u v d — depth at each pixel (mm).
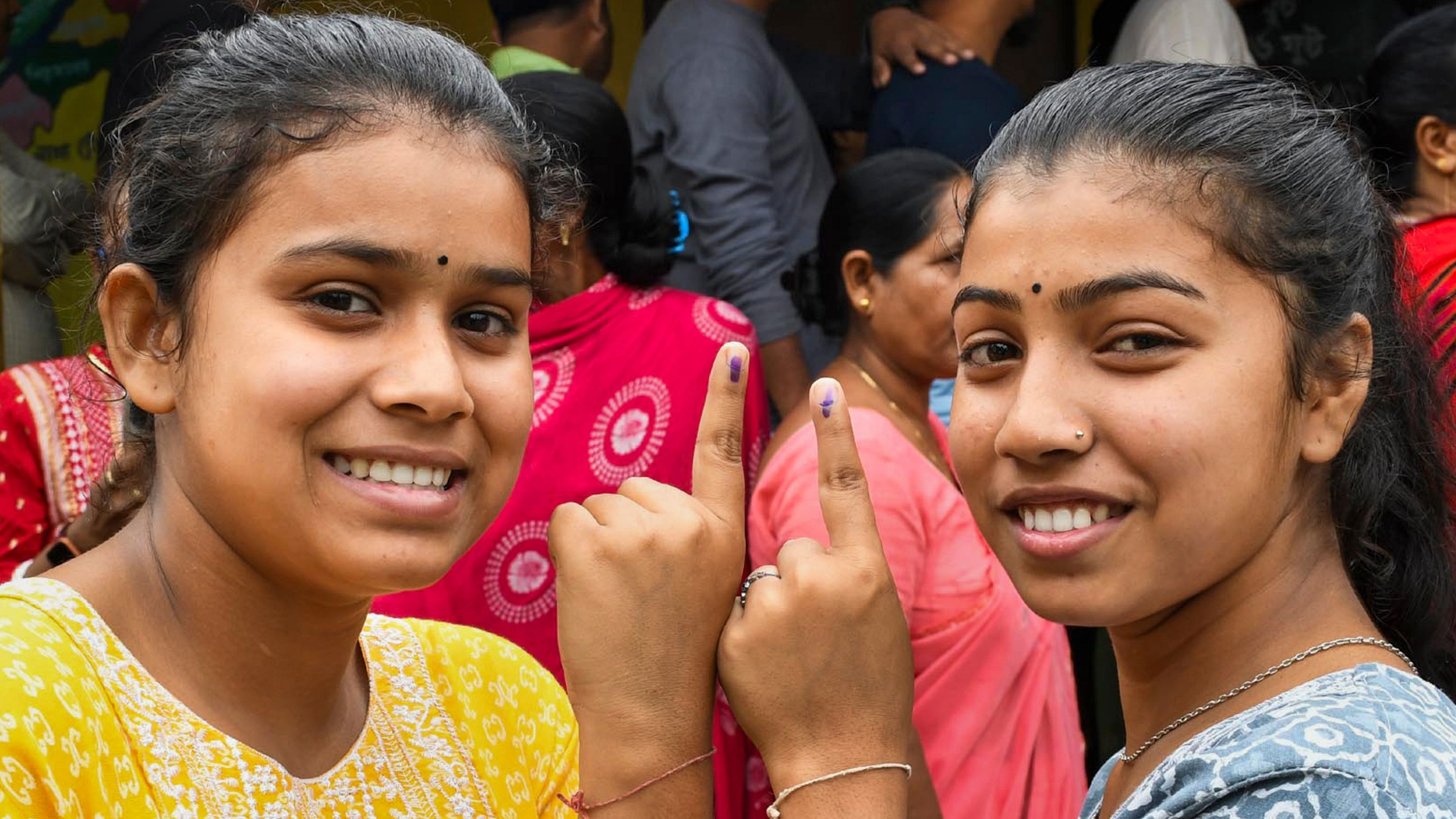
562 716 1563
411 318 1235
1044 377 1337
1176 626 1422
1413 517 1526
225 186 1209
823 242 2893
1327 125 1417
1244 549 1340
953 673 2502
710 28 3695
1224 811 1213
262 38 1271
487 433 1289
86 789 1147
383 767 1381
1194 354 1305
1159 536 1324
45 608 1202
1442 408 1589
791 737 1403
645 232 2867
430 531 1253
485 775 1448
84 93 4309
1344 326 1366
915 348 2760
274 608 1284
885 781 1404
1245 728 1263
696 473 1509
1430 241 2547
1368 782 1166
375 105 1229
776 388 3607
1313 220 1339
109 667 1213
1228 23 4074
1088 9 4688
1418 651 1538
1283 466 1341
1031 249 1337
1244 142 1327
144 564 1290
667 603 1410
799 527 2488
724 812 2715
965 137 3691
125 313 1275
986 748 2523
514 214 1293
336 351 1209
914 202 2730
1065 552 1349
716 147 3598
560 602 1431
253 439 1203
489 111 1296
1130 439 1307
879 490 2486
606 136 2773
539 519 2684
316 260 1197
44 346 3539
